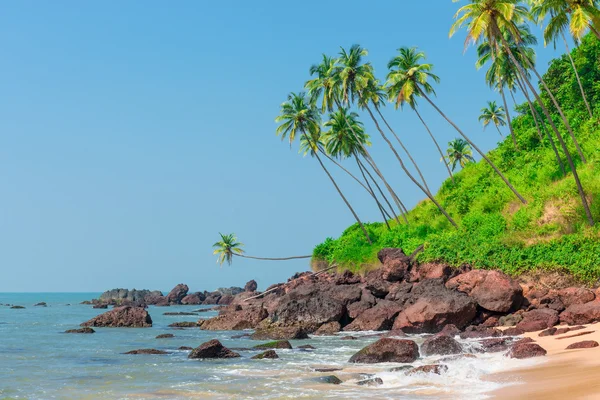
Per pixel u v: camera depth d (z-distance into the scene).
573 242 39.25
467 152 101.31
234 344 30.00
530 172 55.34
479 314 34.19
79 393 15.10
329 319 36.41
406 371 16.44
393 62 58.09
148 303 120.81
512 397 12.06
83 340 33.28
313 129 65.50
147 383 16.72
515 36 43.50
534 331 27.31
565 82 62.56
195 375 18.27
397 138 63.12
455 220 57.69
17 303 140.12
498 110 89.19
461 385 14.46
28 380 17.67
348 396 13.62
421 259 45.94
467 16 41.72
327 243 73.06
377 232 69.06
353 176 67.50
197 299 123.62
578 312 26.88
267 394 14.32
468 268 42.72
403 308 36.41
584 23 36.00
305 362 21.28
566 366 15.48
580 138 54.53
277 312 37.28
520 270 40.06
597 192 42.47
